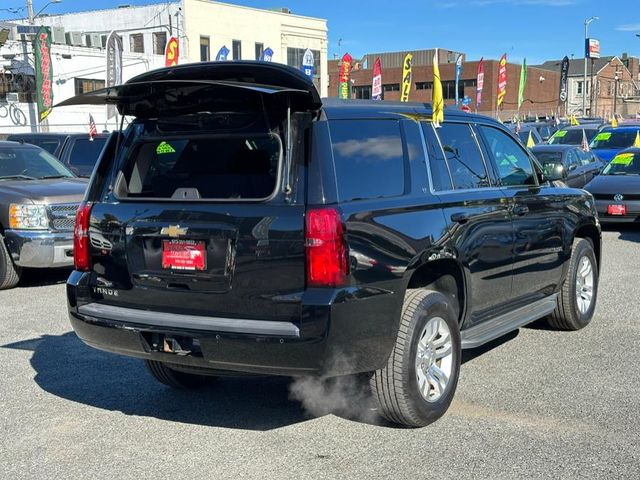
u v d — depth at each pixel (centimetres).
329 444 462
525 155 654
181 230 445
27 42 3550
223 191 457
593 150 2180
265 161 451
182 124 477
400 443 461
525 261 607
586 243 726
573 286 701
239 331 420
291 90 418
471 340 534
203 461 442
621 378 578
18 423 507
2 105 3472
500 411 512
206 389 575
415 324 461
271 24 5069
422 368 475
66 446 467
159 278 455
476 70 6191
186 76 466
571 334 712
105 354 675
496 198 566
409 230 463
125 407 537
